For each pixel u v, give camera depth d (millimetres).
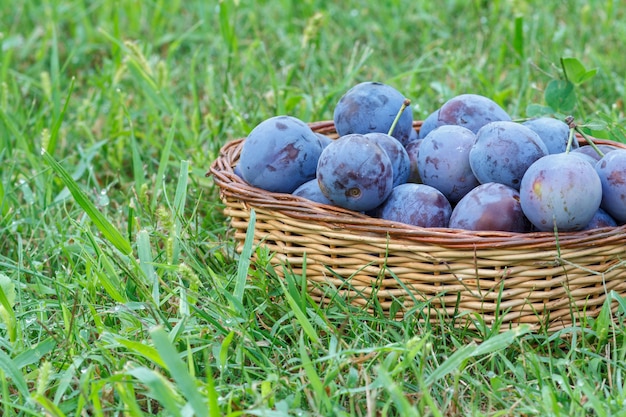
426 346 1009
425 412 1005
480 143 1101
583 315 1065
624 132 1247
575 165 1053
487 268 1060
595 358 1040
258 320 1102
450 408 1011
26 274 1170
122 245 1114
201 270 1098
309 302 1097
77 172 1306
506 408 1011
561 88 1270
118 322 1100
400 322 1066
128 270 1095
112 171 1367
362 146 1078
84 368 1038
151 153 1381
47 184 1258
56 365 1047
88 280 1105
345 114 1161
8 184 1260
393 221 1071
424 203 1089
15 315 1095
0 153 1303
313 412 1003
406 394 1014
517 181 1093
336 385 1021
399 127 1157
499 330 1071
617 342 1070
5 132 1342
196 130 1371
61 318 1094
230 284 1115
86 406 1007
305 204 1083
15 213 1245
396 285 1075
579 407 996
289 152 1115
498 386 1020
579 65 1260
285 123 1124
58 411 979
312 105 1378
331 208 1082
